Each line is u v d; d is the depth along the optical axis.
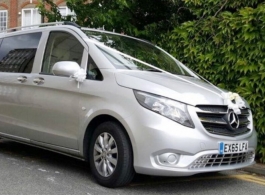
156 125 4.59
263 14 6.44
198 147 4.62
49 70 5.93
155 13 8.93
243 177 6.15
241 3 7.07
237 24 6.75
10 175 5.58
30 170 5.91
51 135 5.68
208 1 7.32
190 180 5.77
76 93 5.37
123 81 5.00
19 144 7.92
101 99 5.08
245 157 5.24
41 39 6.24
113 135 4.94
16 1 22.05
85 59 5.50
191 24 7.53
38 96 5.86
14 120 6.28
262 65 6.48
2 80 6.51
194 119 4.68
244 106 5.41
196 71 7.41
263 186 5.70
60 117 5.55
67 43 5.88
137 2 8.70
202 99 4.86
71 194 4.81
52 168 6.09
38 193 4.81
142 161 4.65
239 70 6.74
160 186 5.35
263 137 6.64
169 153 4.56
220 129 4.89
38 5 8.88
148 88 4.80
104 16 8.07
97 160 5.16
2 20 22.70
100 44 5.63
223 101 5.05
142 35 8.38
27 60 6.30
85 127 5.22
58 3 18.16
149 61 5.97
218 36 7.04
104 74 5.21
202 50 7.36
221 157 4.84
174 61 6.54
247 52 6.68
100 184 5.16
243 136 5.15
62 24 6.31
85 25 8.52
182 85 5.11
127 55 5.73
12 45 6.79
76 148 5.41
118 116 4.84
